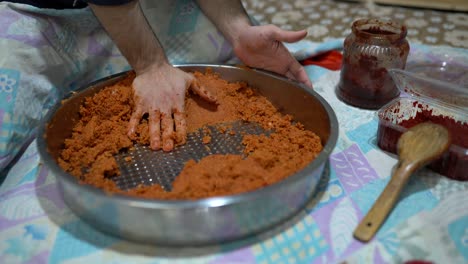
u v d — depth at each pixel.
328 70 1.21
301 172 0.69
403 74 0.91
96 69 1.12
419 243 0.68
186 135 0.89
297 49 1.26
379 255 0.67
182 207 0.62
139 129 0.89
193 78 0.96
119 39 0.86
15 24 0.95
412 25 1.56
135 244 0.69
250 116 0.95
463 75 1.11
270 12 1.72
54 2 1.02
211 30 1.20
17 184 0.83
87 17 1.06
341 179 0.82
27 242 0.70
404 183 0.74
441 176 0.82
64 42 1.03
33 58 0.96
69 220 0.74
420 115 0.89
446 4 1.67
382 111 0.91
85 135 0.87
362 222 0.70
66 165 0.80
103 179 0.77
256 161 0.78
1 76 0.90
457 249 0.67
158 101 0.90
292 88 0.96
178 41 1.20
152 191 0.72
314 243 0.69
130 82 0.98
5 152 0.89
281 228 0.72
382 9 1.71
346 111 1.04
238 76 1.04
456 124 0.85
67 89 1.07
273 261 0.67
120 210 0.65
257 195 0.64
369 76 1.00
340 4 1.77
